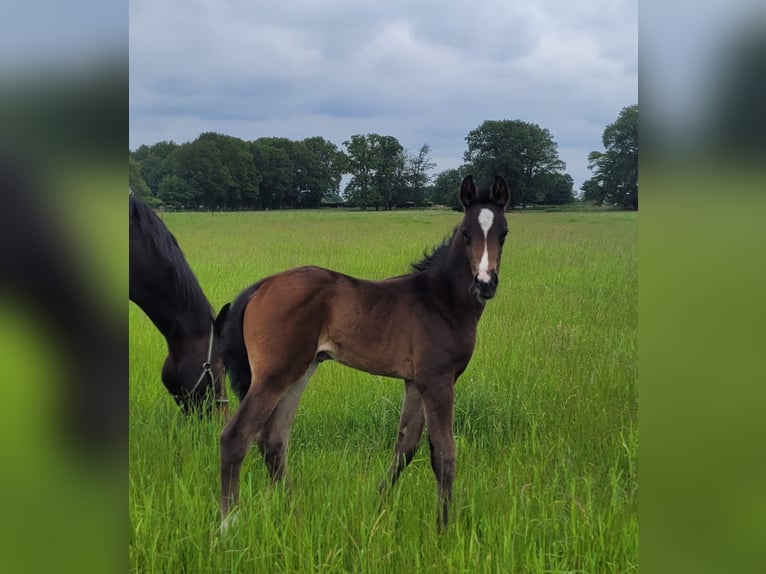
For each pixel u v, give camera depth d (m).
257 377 3.85
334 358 4.12
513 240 19.39
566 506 3.57
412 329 4.02
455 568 2.94
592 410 5.07
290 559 3.02
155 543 2.98
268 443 4.08
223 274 10.91
